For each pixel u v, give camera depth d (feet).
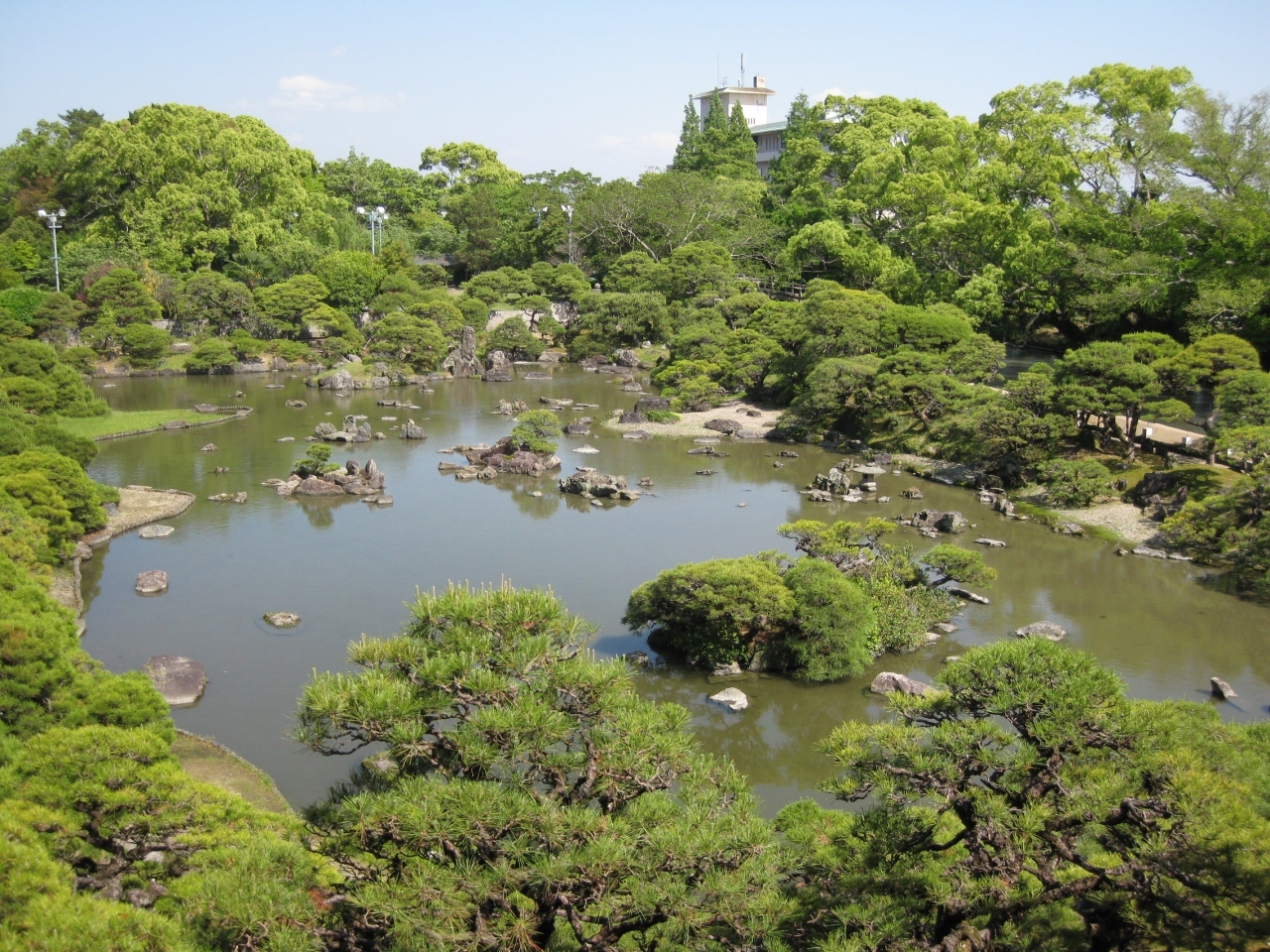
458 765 54.90
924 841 61.26
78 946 43.04
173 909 53.72
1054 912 57.52
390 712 52.16
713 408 315.99
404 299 408.67
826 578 131.34
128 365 362.12
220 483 222.07
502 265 520.83
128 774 62.49
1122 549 183.52
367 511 205.46
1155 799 54.24
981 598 159.43
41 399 260.83
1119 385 213.25
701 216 468.75
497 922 51.39
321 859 57.57
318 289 398.21
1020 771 58.08
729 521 202.18
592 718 57.57
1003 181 323.98
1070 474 205.26
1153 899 51.75
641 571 169.68
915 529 197.16
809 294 341.82
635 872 51.01
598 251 495.00
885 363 267.80
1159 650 140.46
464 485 228.63
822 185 452.35
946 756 58.95
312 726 54.13
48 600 93.86
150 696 79.61
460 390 355.56
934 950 56.18
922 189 346.74
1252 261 255.09
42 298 367.25
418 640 58.70
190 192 409.28
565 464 250.16
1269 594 160.86
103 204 434.71
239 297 383.86
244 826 63.16
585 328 424.46
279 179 444.55
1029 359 333.01
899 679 125.90
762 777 107.24
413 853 52.95
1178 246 272.31
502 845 51.47
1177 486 198.49
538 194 490.49
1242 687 127.54
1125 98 303.27
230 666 130.62
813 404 268.41
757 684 129.08
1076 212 299.17
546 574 167.43
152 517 193.77
